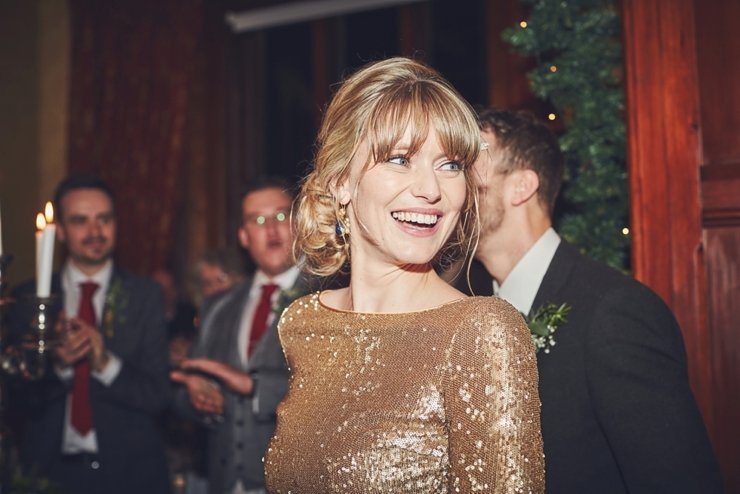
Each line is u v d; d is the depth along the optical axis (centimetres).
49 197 511
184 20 480
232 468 290
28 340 224
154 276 474
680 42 222
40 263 221
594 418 154
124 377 313
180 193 482
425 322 133
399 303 143
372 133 134
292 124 476
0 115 491
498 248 178
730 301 215
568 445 154
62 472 310
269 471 144
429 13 438
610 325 152
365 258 147
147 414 322
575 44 251
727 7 218
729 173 215
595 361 151
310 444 136
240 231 327
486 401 122
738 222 214
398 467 127
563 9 250
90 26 502
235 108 487
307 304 155
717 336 216
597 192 240
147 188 484
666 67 223
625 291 156
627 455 144
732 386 214
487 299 130
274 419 283
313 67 468
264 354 284
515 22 402
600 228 241
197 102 486
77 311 332
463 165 138
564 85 251
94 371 308
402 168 136
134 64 491
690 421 144
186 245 495
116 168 491
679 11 222
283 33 479
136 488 313
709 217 218
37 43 517
